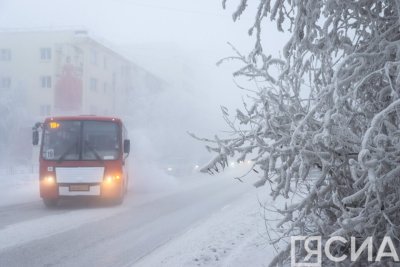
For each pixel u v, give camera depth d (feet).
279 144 14.24
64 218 35.50
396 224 13.80
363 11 14.69
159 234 28.73
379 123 11.62
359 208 13.07
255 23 16.12
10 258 22.40
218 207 42.65
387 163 12.54
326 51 14.67
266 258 19.31
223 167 14.98
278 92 14.83
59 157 41.93
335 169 14.17
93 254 23.22
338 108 12.53
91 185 41.78
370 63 13.88
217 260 20.33
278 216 29.76
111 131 43.14
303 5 14.92
